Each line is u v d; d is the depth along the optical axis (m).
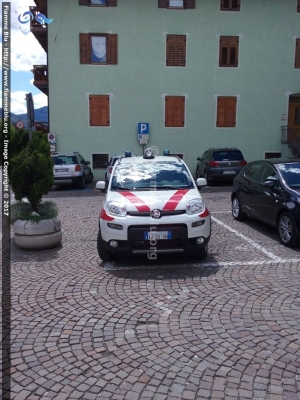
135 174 7.02
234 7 20.41
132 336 4.01
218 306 4.67
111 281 5.58
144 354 3.67
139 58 20.20
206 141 21.08
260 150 21.34
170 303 4.79
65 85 19.97
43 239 7.18
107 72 20.12
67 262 6.53
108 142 20.55
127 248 5.86
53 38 19.66
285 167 8.00
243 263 6.29
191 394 3.10
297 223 6.86
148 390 3.16
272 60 20.84
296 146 20.66
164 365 3.49
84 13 19.69
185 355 3.64
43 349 3.80
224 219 10.01
